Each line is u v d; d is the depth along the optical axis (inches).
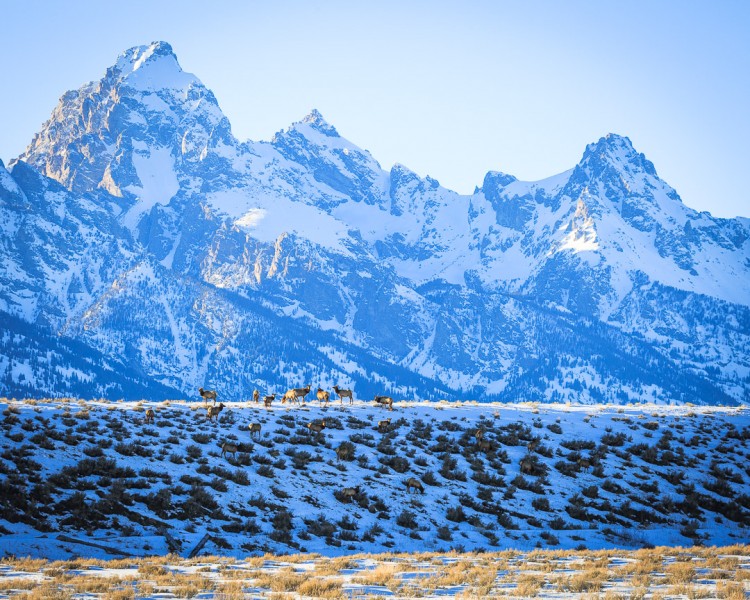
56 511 6446.9
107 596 4119.1
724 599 4013.3
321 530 7081.7
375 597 4146.2
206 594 4303.6
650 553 5954.7
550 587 4468.5
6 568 5004.9
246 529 6860.2
